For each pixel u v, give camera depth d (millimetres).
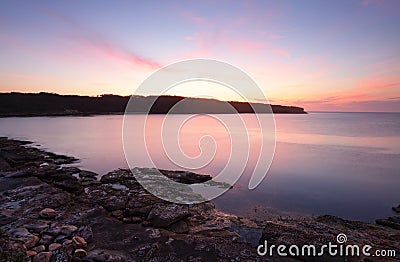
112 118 83562
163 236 8102
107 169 20438
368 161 24625
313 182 16984
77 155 26453
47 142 36375
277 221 10133
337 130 60406
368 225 9695
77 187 12922
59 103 100875
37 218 9117
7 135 44031
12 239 6848
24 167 19297
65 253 6617
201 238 8109
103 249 7203
